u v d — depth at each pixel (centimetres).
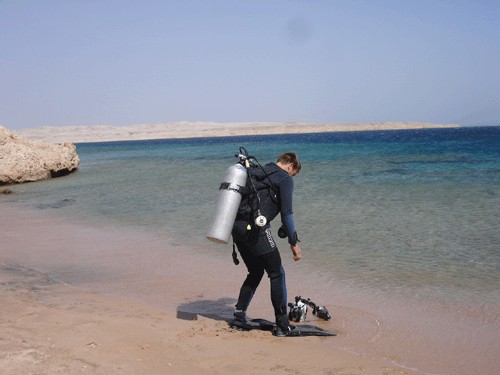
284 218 451
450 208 1155
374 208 1189
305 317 509
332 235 916
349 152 4019
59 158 2544
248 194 455
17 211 1362
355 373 370
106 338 411
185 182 1941
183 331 451
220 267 717
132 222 1110
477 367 388
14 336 407
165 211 1248
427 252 778
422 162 2612
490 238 853
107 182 2122
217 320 496
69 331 424
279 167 465
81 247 864
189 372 358
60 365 349
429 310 527
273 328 471
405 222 1015
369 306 544
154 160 3819
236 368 372
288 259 758
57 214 1276
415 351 420
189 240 906
